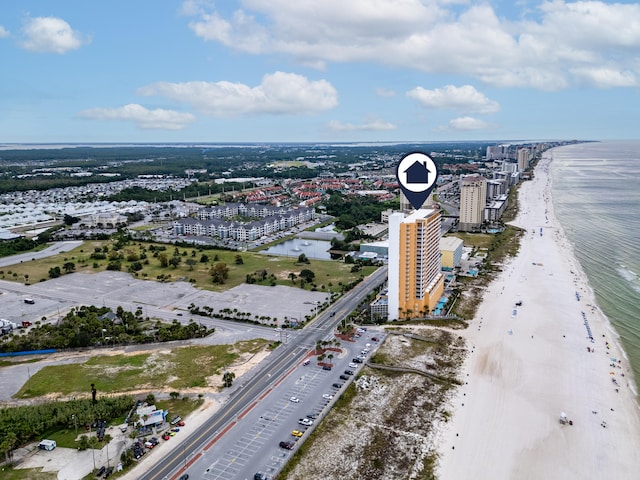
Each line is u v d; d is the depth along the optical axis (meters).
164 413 191.62
